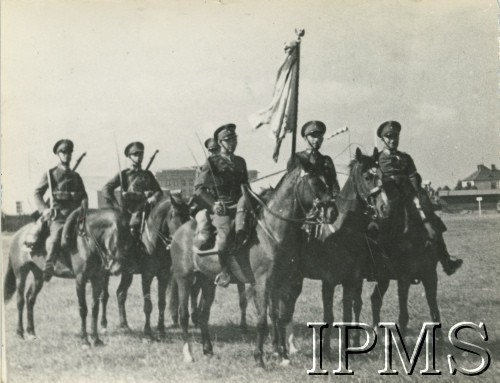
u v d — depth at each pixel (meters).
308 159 13.13
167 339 13.62
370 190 12.88
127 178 13.91
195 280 13.29
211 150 13.84
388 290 13.68
